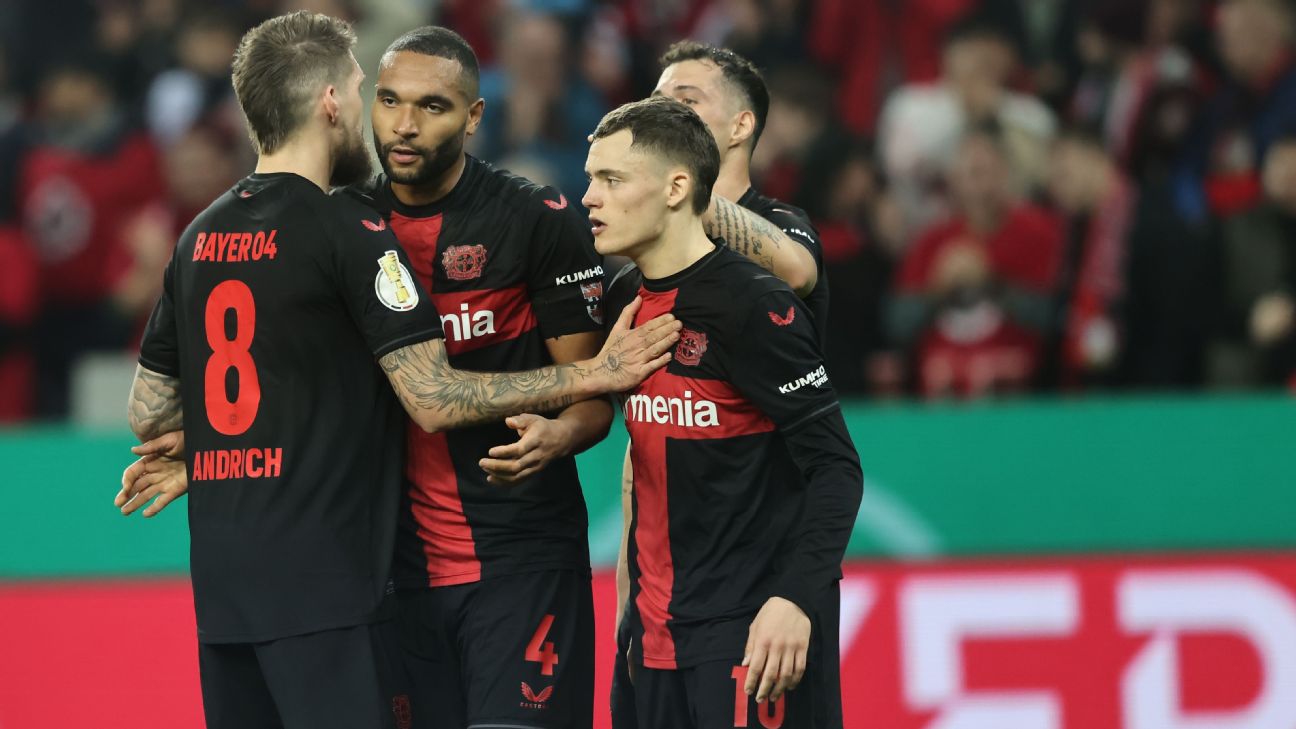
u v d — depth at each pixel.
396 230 12.77
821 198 26.31
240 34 29.03
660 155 11.83
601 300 13.04
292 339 11.91
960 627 19.53
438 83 12.09
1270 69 27.14
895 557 19.80
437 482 12.99
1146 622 19.64
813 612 11.38
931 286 25.25
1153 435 20.14
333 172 12.76
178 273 12.35
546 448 12.27
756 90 13.61
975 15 29.08
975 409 20.14
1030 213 25.73
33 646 19.05
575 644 13.26
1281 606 19.75
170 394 13.01
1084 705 19.42
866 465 19.98
